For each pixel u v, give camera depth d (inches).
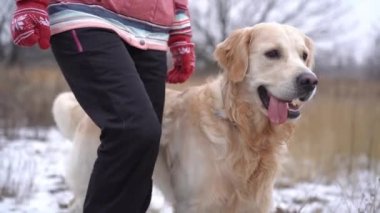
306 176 219.9
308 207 171.3
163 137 120.3
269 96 113.2
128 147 87.8
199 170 112.7
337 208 161.3
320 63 770.8
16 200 171.0
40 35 87.1
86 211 91.2
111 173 88.7
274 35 114.2
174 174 118.3
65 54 92.3
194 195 114.3
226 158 111.8
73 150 129.3
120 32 95.0
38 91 382.9
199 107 116.0
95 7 92.7
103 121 88.7
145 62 100.9
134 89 89.7
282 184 208.4
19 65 441.7
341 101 404.5
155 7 99.9
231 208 114.4
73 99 138.9
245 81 115.6
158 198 155.2
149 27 100.3
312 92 108.7
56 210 164.2
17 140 305.6
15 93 369.1
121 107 88.0
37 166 225.5
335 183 211.9
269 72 112.3
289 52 113.6
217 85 117.3
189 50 113.0
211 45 809.5
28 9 86.3
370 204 145.9
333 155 246.7
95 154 123.1
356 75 737.6
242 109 113.6
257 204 116.3
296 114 110.5
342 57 770.2
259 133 114.6
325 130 276.2
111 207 90.0
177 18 111.5
